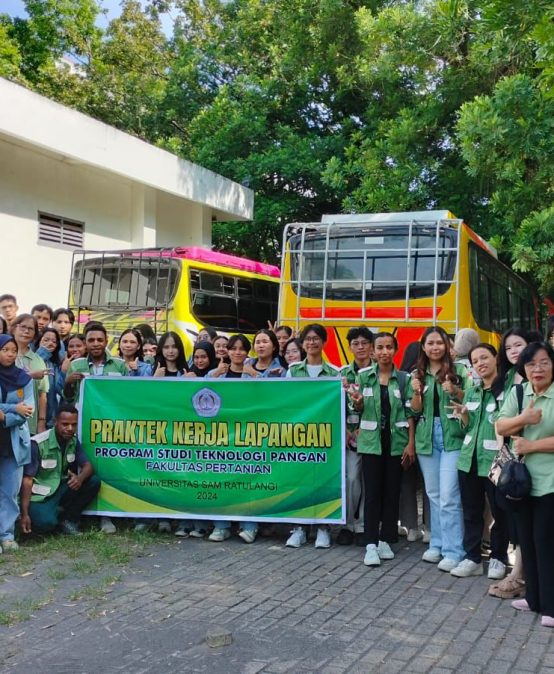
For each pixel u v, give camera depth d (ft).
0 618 15.43
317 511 21.42
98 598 16.79
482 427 18.51
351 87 60.08
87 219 52.06
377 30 51.44
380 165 52.95
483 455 18.30
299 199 67.21
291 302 34.55
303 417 21.59
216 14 87.25
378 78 54.39
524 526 15.94
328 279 33.91
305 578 18.42
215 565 19.47
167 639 14.53
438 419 19.60
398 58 51.90
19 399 20.11
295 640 14.52
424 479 20.12
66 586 17.62
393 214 35.24
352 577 18.54
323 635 14.76
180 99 78.95
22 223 46.88
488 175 44.42
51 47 85.71
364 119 66.85
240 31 75.66
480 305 36.35
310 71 62.90
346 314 33.35
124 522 23.95
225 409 22.12
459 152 53.16
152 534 22.43
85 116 47.75
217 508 21.99
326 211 69.15
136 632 14.88
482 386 18.71
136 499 22.52
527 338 17.67
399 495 20.93
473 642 14.46
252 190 66.13
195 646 14.21
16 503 20.65
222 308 44.65
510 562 19.94
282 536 22.89
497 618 15.76
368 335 21.40
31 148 46.96
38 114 44.24
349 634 14.84
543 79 26.12
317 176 62.23
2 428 20.08
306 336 22.20
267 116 69.77
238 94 72.74
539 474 15.51
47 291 48.73
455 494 19.19
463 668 13.28
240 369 23.16
